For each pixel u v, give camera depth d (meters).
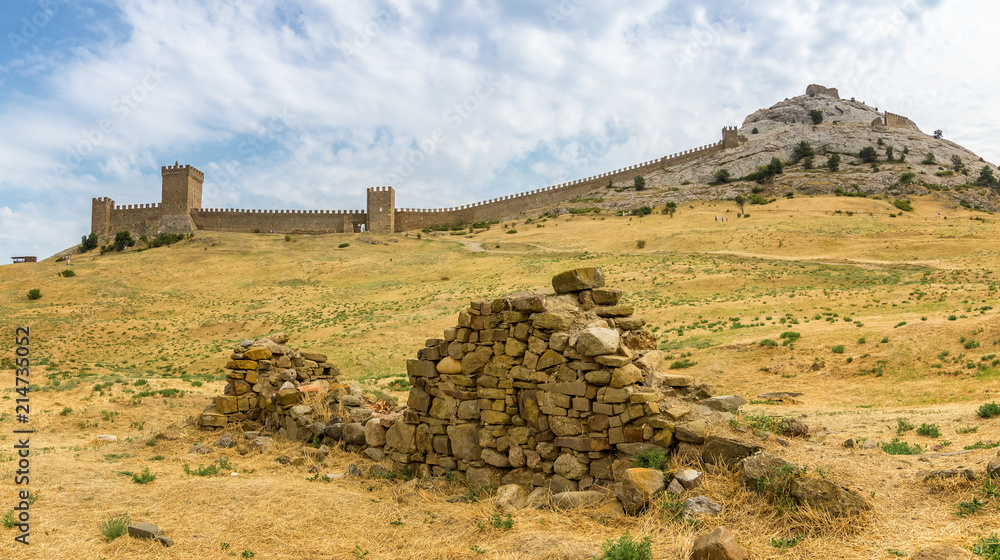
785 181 141.62
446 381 8.90
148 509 7.03
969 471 5.32
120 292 80.25
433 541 5.95
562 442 7.30
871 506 5.04
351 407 11.77
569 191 158.75
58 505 7.07
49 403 16.14
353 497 7.67
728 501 5.50
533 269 73.69
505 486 7.16
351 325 51.12
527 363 7.93
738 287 54.19
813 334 28.08
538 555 5.24
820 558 4.41
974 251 66.00
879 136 174.25
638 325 8.23
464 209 155.00
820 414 14.28
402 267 89.81
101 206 144.38
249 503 7.21
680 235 89.94
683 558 4.71
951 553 4.09
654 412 6.77
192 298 77.06
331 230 144.50
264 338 13.90
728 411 7.36
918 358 21.78
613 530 5.65
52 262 106.50
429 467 8.93
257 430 12.82
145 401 16.25
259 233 137.25
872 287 47.84
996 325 22.67
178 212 141.12
